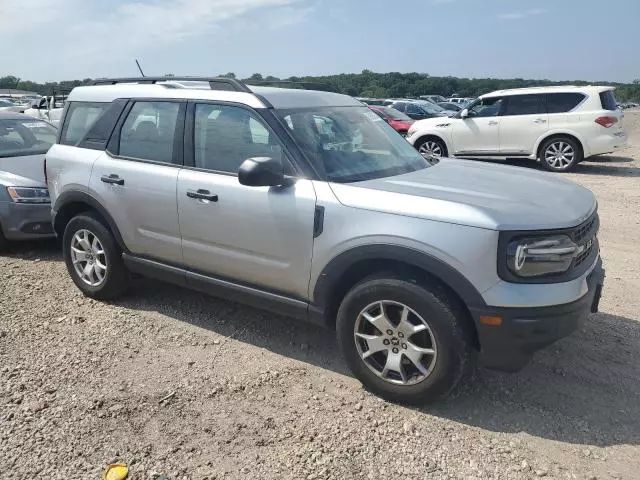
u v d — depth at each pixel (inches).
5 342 170.9
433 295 127.3
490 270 121.4
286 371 154.6
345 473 115.1
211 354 164.1
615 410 135.8
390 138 181.0
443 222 125.6
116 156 186.5
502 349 124.7
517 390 144.4
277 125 152.2
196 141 167.6
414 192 135.6
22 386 145.9
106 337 174.4
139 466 117.3
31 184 257.3
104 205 187.3
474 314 123.8
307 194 143.0
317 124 161.3
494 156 558.3
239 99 160.6
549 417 133.2
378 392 140.3
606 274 228.1
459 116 573.9
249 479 113.7
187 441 125.1
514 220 122.3
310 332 178.7
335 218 138.1
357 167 153.7
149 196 174.2
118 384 147.4
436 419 132.6
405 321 132.5
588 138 512.4
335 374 153.6
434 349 129.3
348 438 126.0
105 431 128.3
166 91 177.9
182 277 174.7
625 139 522.6
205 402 139.7
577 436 126.3
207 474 115.1
